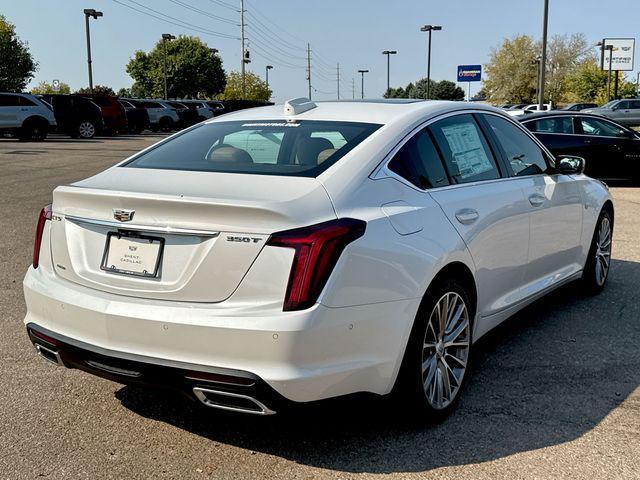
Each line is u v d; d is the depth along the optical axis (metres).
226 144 3.69
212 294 2.85
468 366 3.85
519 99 77.56
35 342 3.35
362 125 3.63
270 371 2.74
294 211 2.84
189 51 88.50
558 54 74.56
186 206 2.87
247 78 68.38
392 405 3.36
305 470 3.05
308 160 3.34
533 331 4.96
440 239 3.40
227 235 2.82
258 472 3.03
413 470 3.04
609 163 13.11
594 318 5.26
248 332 2.73
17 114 24.52
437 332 3.47
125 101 36.66
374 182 3.26
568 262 5.23
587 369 4.22
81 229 3.21
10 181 13.12
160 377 2.89
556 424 3.48
